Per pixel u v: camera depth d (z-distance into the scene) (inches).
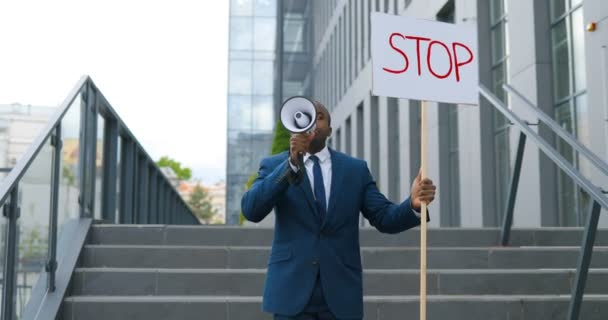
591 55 322.7
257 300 198.2
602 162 179.0
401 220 123.0
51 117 200.2
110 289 213.5
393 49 131.6
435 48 134.3
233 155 1486.2
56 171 203.8
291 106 115.3
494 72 467.5
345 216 121.3
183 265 229.9
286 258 118.9
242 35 1503.4
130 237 247.3
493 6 471.2
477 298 201.2
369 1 869.8
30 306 181.9
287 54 1502.2
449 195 556.1
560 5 374.6
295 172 114.2
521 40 402.0
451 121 560.4
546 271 218.1
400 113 692.1
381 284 214.5
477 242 249.4
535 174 381.1
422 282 121.8
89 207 266.4
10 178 154.9
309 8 1501.0
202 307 197.0
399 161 740.0
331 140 1146.0
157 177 470.9
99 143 292.2
